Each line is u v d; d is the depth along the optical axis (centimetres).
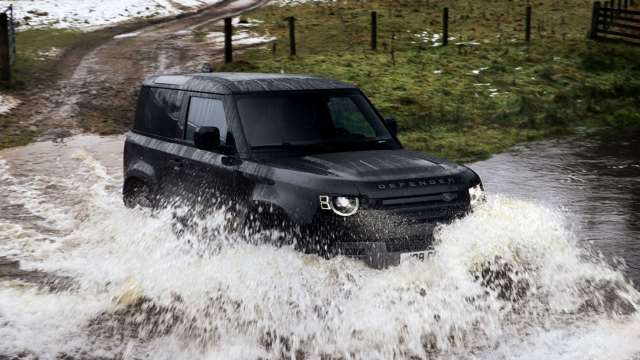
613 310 590
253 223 605
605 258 728
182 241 703
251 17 4288
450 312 570
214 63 2683
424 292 566
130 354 512
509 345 524
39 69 2591
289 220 568
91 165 1309
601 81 2241
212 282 621
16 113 1891
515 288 622
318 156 633
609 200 1011
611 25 2777
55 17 4472
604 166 1291
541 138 1623
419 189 579
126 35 3762
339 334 541
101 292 639
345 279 551
